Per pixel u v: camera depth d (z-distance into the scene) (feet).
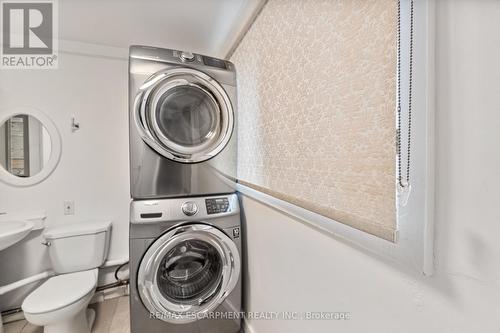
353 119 2.21
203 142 4.99
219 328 4.90
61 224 6.52
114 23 5.72
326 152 2.60
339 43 2.37
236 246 4.92
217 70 5.06
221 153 5.09
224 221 4.85
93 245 6.15
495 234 1.26
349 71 2.24
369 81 2.02
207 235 4.67
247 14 4.61
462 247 1.40
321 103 2.67
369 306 2.09
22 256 6.11
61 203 6.52
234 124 5.24
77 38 6.41
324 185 2.64
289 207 3.32
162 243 4.36
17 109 6.10
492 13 1.26
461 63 1.38
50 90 6.38
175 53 4.77
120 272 7.01
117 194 7.07
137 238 4.28
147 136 4.43
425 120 1.51
